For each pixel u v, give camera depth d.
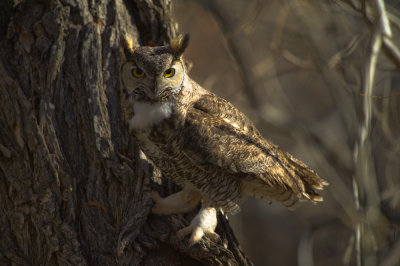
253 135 8.25
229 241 8.09
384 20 8.05
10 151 7.36
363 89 7.67
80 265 7.02
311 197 8.90
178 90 7.53
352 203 11.27
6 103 7.46
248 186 8.59
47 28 7.83
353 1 12.24
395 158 13.10
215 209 7.97
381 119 12.73
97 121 7.64
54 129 7.45
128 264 7.03
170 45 7.67
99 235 7.23
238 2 17.86
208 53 19.30
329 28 16.14
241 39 17.78
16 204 7.36
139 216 7.32
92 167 7.50
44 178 7.26
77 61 7.84
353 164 7.86
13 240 7.41
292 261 21.86
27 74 7.66
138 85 7.42
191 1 17.80
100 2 8.23
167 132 7.50
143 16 8.61
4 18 7.76
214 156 7.62
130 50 7.52
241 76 18.03
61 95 7.64
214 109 7.96
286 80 21.92
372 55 7.85
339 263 16.09
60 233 7.14
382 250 9.81
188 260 7.46
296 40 16.61
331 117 20.09
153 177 8.13
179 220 7.67
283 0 15.67
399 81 14.77
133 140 7.93
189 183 7.96
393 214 12.08
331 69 14.30
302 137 17.44
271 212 22.97
